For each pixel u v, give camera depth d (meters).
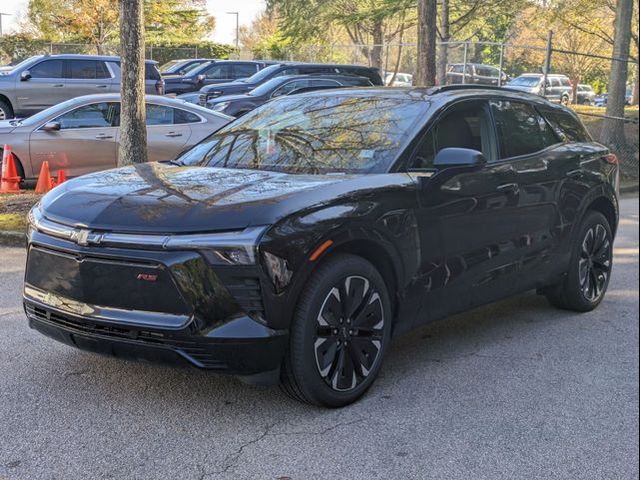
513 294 5.54
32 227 4.08
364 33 33.91
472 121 5.25
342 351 4.08
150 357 3.70
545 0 22.62
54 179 10.91
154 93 18.83
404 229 4.36
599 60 24.41
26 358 4.70
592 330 5.96
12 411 3.93
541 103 6.13
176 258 3.59
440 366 4.96
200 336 3.60
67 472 3.32
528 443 3.87
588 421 4.18
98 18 31.62
